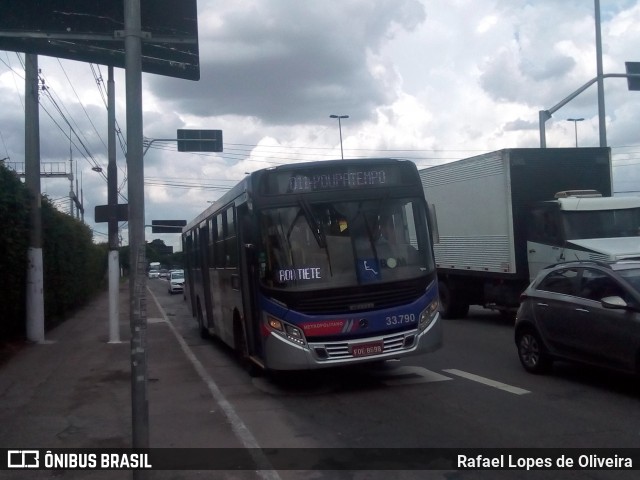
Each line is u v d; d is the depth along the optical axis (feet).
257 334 37.68
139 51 20.72
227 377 42.73
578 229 54.44
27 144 58.08
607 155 60.75
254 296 37.17
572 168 59.98
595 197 56.65
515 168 58.70
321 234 35.76
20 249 55.21
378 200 36.86
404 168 37.86
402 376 39.86
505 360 43.80
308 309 34.91
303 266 35.29
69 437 28.91
